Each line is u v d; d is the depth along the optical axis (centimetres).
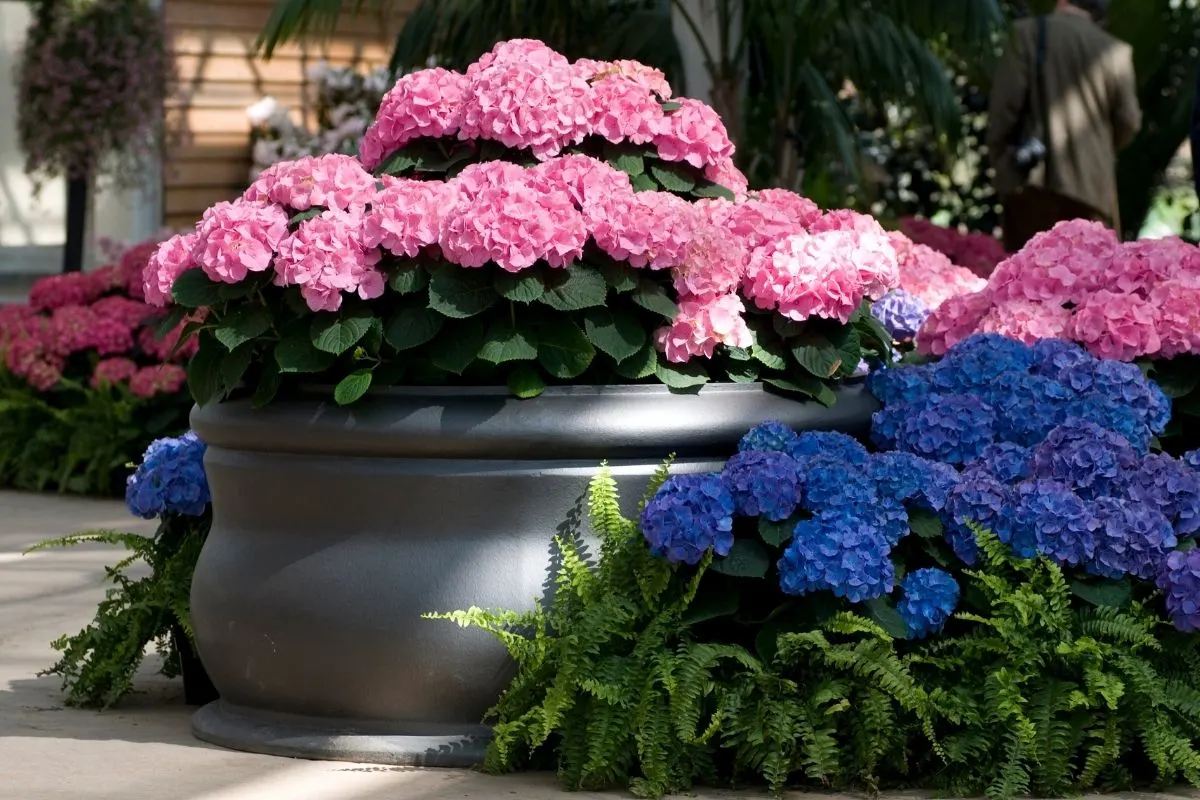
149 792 424
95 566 793
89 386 1089
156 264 498
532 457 459
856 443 475
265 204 482
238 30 1498
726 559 441
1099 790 443
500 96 499
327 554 463
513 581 455
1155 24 1495
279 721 476
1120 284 561
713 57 1001
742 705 435
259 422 470
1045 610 443
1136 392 512
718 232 475
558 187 474
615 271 469
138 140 1338
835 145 1123
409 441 455
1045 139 1192
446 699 458
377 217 459
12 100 1470
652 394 471
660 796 426
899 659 445
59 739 486
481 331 461
